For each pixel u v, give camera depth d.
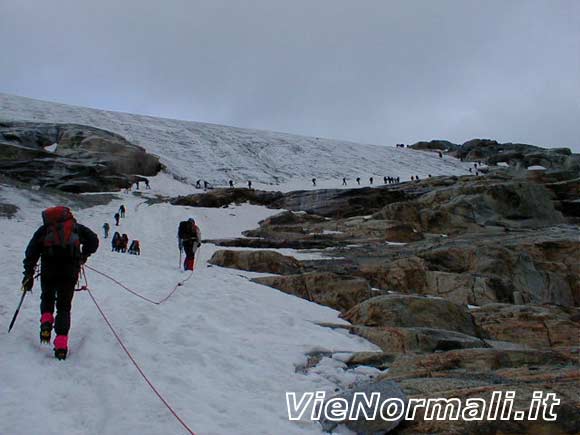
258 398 4.86
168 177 57.78
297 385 5.38
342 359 6.42
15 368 4.71
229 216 40.56
